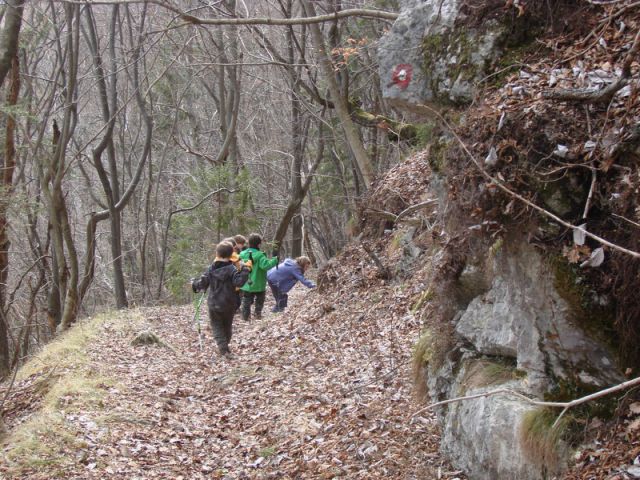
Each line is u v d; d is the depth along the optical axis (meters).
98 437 6.37
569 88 3.82
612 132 3.54
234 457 6.23
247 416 7.34
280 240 23.80
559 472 3.60
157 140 33.22
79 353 10.34
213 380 8.86
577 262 3.63
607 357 3.62
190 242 22.66
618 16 4.06
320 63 14.55
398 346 8.14
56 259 18.64
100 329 12.60
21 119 17.38
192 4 19.08
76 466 5.69
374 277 11.16
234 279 9.80
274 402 7.61
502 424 4.03
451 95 4.68
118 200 21.25
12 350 18.36
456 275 4.98
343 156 24.78
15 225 19.45
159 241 32.97
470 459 4.44
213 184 21.77
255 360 9.64
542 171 3.75
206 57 22.36
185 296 22.73
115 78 20.44
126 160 32.81
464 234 4.58
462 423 4.53
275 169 33.31
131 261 31.89
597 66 3.90
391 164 20.97
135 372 9.28
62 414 6.86
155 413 7.36
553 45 4.23
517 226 3.90
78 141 28.22
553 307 3.76
